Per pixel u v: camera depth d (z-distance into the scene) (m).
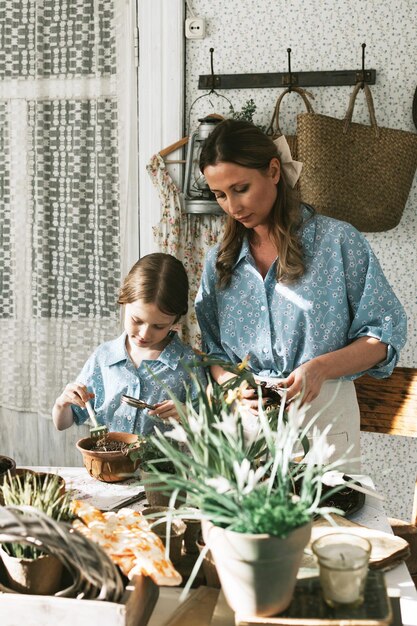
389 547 1.38
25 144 3.33
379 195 2.85
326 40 3.02
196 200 3.00
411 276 3.09
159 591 1.30
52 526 1.05
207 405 1.32
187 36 3.07
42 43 3.25
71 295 3.36
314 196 2.80
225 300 2.06
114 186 3.27
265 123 3.09
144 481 1.20
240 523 1.05
